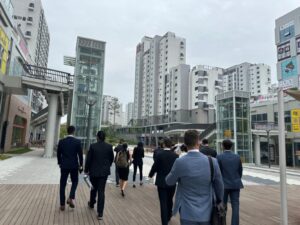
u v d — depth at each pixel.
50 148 22.86
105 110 127.94
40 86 22.67
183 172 2.84
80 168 6.30
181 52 93.88
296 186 12.52
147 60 102.88
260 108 37.88
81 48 35.97
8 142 27.36
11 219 5.48
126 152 8.52
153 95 95.31
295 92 5.59
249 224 5.86
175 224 5.61
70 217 5.75
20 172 12.86
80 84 34.78
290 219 6.41
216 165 2.89
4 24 21.75
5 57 22.39
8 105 26.09
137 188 9.88
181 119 79.69
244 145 31.98
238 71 119.06
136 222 5.62
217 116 35.47
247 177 16.02
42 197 7.61
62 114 37.25
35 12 85.94
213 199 2.84
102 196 5.73
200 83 78.44
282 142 4.98
